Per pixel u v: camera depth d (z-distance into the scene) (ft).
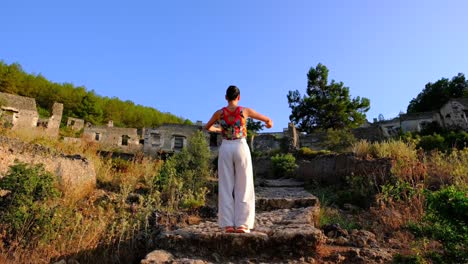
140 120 200.03
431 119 101.96
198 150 33.35
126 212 20.20
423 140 57.47
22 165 18.62
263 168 56.85
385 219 19.35
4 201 17.53
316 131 111.96
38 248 15.24
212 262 13.42
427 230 14.46
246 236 14.33
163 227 17.42
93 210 20.88
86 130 111.34
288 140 91.50
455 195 12.09
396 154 31.01
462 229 11.56
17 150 23.13
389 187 23.57
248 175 14.02
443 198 12.27
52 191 19.20
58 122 112.68
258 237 14.29
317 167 38.04
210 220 20.61
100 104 187.32
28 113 95.04
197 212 22.27
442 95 136.98
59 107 114.83
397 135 88.99
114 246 16.65
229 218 13.62
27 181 17.81
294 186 37.11
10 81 151.84
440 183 24.31
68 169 24.62
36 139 32.73
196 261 12.80
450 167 26.00
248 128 135.23
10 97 96.68
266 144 98.17
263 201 24.31
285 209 22.81
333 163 35.04
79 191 23.98
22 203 17.02
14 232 16.12
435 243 14.70
